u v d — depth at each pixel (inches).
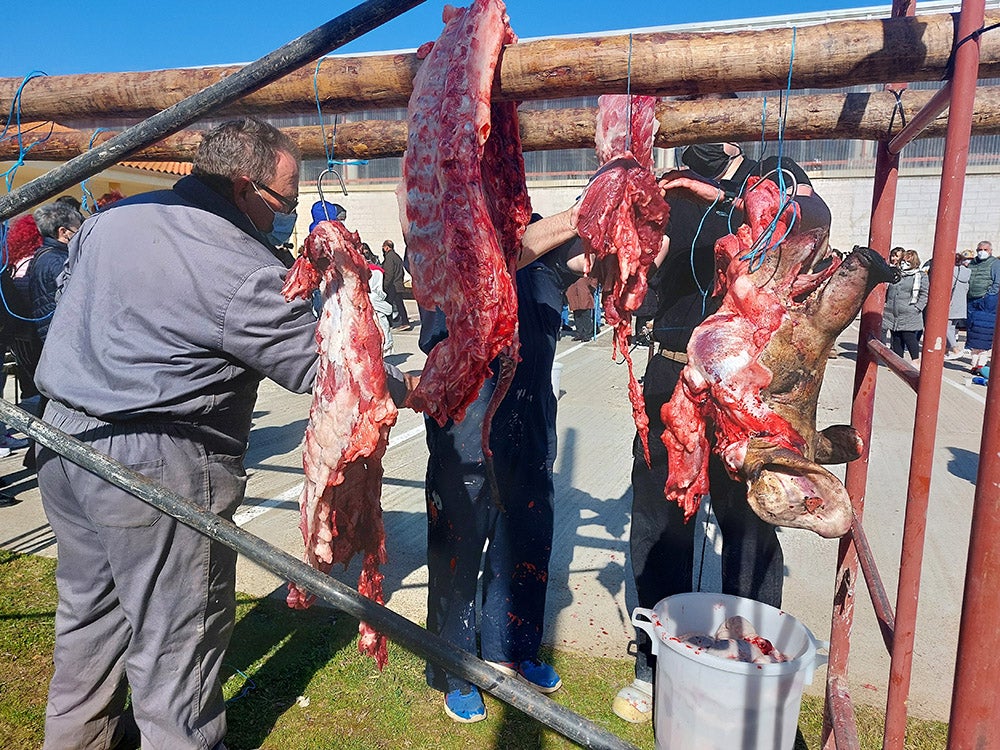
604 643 136.1
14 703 117.3
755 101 79.4
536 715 61.4
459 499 115.5
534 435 118.6
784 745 90.6
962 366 447.5
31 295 192.7
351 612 65.4
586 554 173.2
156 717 92.3
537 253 86.4
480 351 73.5
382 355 82.2
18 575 162.1
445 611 119.5
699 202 88.2
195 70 85.2
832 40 59.2
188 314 84.0
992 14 59.7
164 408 85.5
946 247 58.7
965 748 50.4
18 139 105.3
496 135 83.5
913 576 64.1
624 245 79.9
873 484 221.3
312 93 77.9
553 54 66.1
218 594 95.7
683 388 80.6
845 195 418.9
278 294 84.9
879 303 89.5
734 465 70.3
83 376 87.7
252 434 291.1
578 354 481.7
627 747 59.6
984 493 47.7
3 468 239.5
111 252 86.3
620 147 82.4
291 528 188.5
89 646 98.6
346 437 80.6
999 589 48.1
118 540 87.6
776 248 77.2
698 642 102.4
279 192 90.0
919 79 60.4
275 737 111.0
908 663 65.6
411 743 110.3
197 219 85.1
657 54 62.9
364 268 81.6
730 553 114.3
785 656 100.0
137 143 67.6
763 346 74.9
